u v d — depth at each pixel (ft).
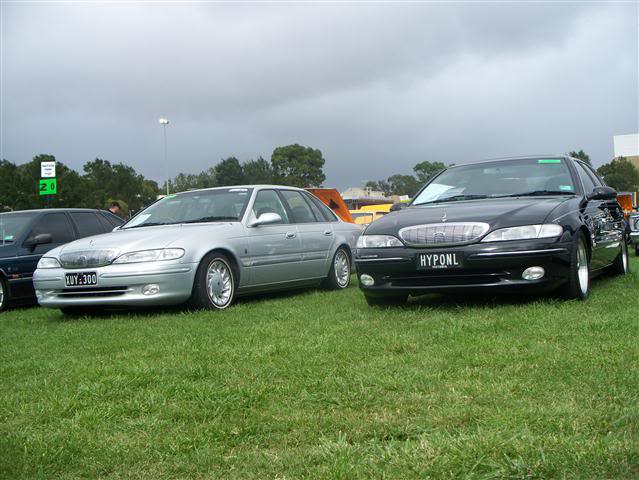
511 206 21.09
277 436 10.17
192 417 11.27
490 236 19.98
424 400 11.36
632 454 8.50
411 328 17.97
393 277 21.16
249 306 25.20
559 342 15.02
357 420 10.57
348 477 8.43
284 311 22.97
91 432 10.86
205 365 14.58
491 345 14.89
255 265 26.66
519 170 24.81
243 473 8.88
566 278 20.34
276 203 29.17
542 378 12.19
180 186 290.15
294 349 15.84
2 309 30.83
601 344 14.37
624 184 287.48
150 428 10.82
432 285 20.62
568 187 23.63
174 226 26.58
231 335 18.38
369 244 21.47
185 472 9.09
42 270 24.95
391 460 8.86
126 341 18.56
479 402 11.06
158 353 16.48
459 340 15.74
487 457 8.69
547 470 8.27
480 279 20.21
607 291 23.40
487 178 24.80
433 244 20.35
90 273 23.91
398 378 12.64
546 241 19.84
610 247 26.32
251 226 26.91
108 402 12.44
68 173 163.12
